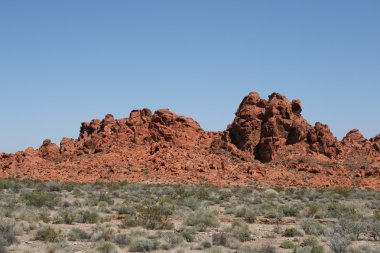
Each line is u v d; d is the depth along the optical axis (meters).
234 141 88.12
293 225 32.75
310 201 52.72
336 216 37.97
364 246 22.25
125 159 82.31
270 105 88.38
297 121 88.00
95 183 65.00
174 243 23.45
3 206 35.91
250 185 69.69
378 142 93.81
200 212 35.00
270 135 85.44
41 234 24.05
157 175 73.88
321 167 82.19
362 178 79.19
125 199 47.22
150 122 92.44
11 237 22.41
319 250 21.47
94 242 23.05
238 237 25.41
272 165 81.69
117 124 95.75
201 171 76.06
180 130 90.75
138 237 23.80
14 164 84.38
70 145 95.25
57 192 54.75
